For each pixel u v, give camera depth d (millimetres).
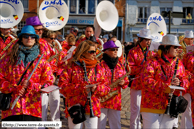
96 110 3621
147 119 3848
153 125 3818
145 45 5336
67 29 23453
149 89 3793
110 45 4281
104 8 5828
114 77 4309
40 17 5375
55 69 4723
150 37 5305
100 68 3842
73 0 23453
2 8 4938
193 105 4977
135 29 23656
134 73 5230
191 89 4934
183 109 3779
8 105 3303
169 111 3770
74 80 3623
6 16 4965
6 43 4848
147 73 3836
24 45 3490
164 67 3848
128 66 4832
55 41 5500
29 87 3344
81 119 3465
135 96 5168
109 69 4309
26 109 3354
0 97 3324
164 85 3709
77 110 3465
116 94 4262
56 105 4973
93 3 23500
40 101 3482
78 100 3596
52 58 4633
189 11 23609
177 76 3895
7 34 4902
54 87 3396
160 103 3824
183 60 5066
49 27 5438
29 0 22891
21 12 4992
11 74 3395
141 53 5316
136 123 5219
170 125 3875
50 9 5488
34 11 22938
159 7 23516
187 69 5004
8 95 3361
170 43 3797
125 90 10500
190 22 23219
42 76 3527
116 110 4324
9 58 3439
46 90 3305
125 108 7367
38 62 3473
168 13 10461
